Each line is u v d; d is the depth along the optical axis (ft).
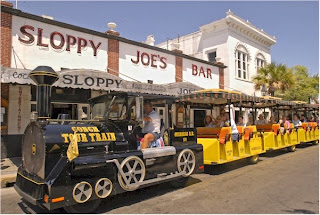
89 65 36.52
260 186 19.47
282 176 22.65
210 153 23.93
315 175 22.93
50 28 33.06
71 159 12.71
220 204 15.60
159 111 19.38
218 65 58.54
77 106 35.29
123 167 14.94
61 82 26.84
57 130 14.12
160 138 18.33
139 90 33.63
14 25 30.17
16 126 30.66
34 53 31.58
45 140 13.28
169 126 18.83
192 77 52.47
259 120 39.24
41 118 15.94
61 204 12.44
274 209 14.65
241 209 14.69
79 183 13.07
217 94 24.12
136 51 42.57
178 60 49.75
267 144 34.60
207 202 16.02
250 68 67.51
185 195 17.60
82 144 14.21
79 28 35.42
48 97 16.58
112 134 15.78
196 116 49.52
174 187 19.54
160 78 46.14
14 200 17.26
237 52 64.08
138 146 17.66
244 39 65.98
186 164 19.08
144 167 15.94
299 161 30.35
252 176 22.84
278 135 35.40
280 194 17.43
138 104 16.47
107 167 14.38
